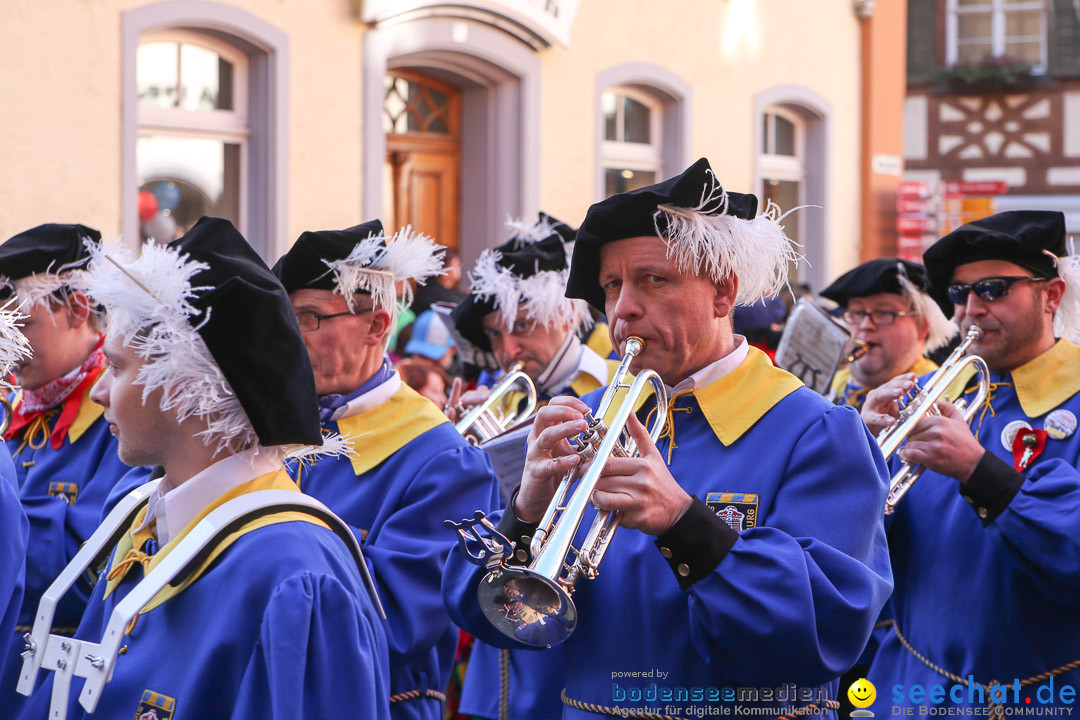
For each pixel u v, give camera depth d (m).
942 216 18.67
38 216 8.88
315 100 10.50
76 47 9.03
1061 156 29.25
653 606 3.23
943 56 29.91
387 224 12.02
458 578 3.46
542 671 4.38
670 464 3.37
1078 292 4.60
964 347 4.54
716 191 3.21
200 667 2.65
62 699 2.74
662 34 13.95
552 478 3.12
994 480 4.07
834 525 3.15
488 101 12.41
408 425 4.26
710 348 3.36
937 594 4.39
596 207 3.22
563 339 5.88
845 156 17.44
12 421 5.02
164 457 2.88
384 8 10.76
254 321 2.77
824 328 5.89
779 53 15.87
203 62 10.12
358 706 2.64
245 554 2.72
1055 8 29.08
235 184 10.42
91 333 4.95
